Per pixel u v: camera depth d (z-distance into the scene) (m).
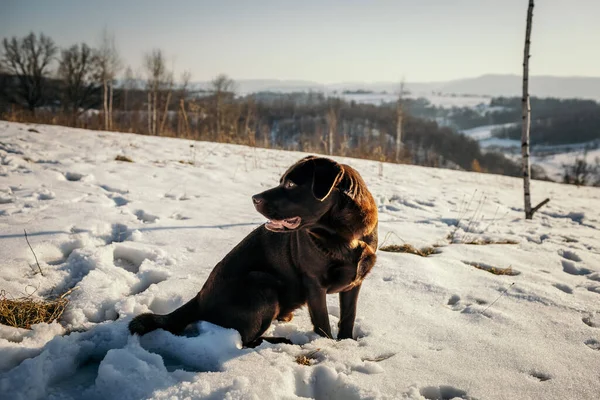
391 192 9.42
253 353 3.01
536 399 2.62
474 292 4.24
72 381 2.79
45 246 4.67
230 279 3.27
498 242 6.39
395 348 3.19
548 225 7.78
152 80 26.38
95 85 47.47
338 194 3.06
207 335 3.11
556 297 4.12
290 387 2.70
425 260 5.05
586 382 2.79
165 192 7.68
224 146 14.74
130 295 4.05
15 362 2.79
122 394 2.54
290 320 3.78
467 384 2.75
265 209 2.97
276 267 3.36
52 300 3.72
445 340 3.32
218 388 2.56
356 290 3.35
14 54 47.56
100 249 4.69
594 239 6.85
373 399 2.54
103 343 3.09
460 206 8.83
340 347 3.18
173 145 13.52
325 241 3.11
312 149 17.39
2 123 14.13
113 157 10.29
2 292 3.63
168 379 2.64
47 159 9.21
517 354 3.11
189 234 5.48
